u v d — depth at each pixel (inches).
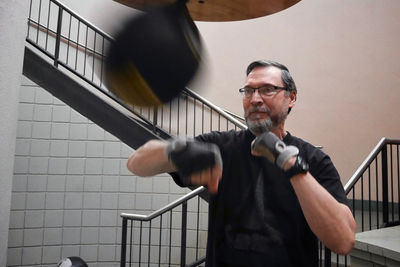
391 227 103.3
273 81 41.7
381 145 108.3
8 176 58.2
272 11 32.3
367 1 195.9
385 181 111.3
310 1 202.7
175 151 16.8
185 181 16.9
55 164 138.6
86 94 133.3
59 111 138.9
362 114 191.2
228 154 46.1
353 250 90.5
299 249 42.3
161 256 147.6
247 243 42.4
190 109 180.1
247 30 204.2
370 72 192.5
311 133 196.7
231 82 200.5
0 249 56.8
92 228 141.6
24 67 133.3
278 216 42.7
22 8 58.5
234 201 44.4
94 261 141.1
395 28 191.2
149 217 104.6
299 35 202.1
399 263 78.1
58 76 132.3
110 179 143.6
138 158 30.2
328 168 43.9
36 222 135.6
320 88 197.9
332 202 35.0
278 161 33.1
